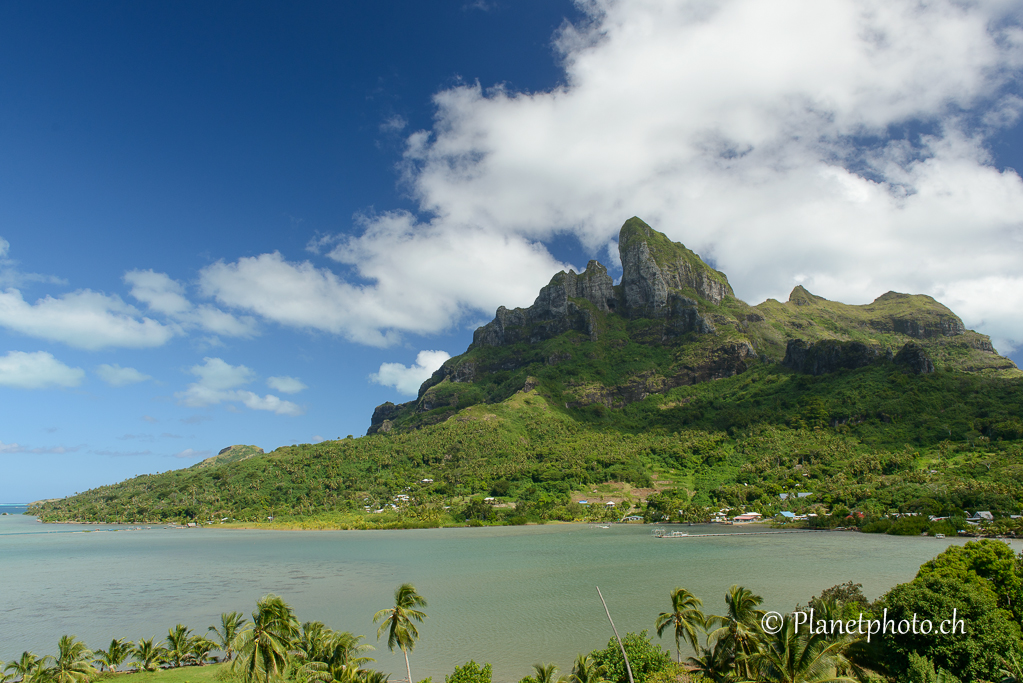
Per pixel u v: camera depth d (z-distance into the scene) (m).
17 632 109.62
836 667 43.38
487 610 114.19
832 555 163.12
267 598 64.06
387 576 159.75
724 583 128.38
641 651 68.06
